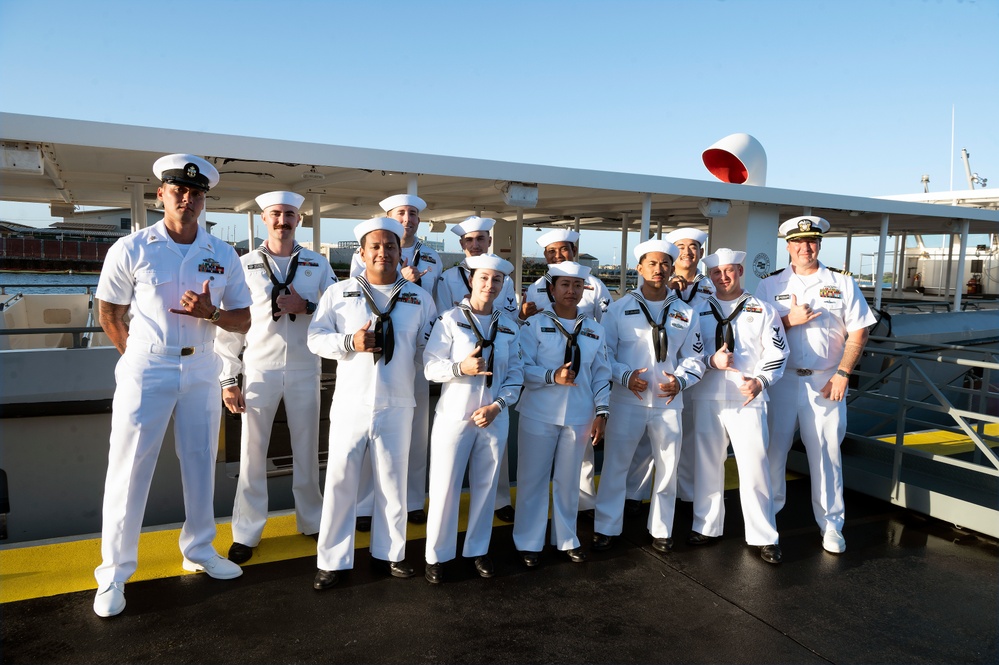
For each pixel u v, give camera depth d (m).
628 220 10.26
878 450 5.61
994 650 3.02
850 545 4.17
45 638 2.88
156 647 2.85
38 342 7.20
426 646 2.94
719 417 4.04
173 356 3.13
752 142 7.79
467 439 3.54
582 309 4.69
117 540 3.12
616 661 2.87
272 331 3.68
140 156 4.71
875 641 3.08
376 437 3.42
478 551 3.69
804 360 4.17
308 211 9.72
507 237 9.73
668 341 3.92
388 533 3.56
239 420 4.79
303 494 3.92
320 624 3.08
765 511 3.99
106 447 4.43
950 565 3.90
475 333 3.50
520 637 3.04
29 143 3.81
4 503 4.24
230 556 3.67
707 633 3.12
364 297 3.46
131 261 3.05
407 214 4.32
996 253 11.04
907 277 12.34
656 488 4.02
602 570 3.76
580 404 3.78
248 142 4.26
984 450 4.23
